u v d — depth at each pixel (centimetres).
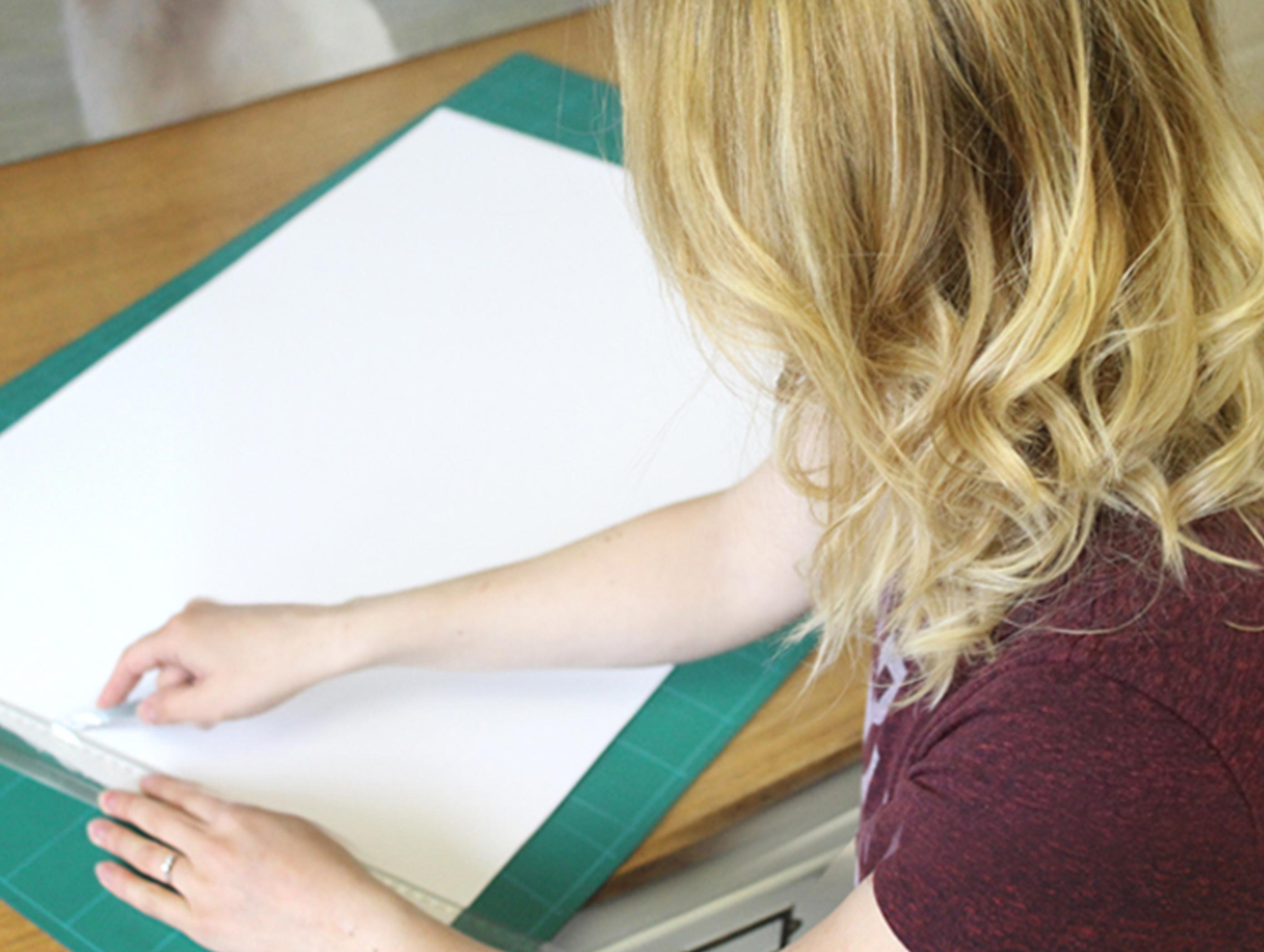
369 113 114
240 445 87
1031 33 41
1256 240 45
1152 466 45
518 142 111
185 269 100
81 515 83
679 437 88
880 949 46
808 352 47
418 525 82
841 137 42
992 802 43
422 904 65
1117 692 42
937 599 49
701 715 74
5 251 101
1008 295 45
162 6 105
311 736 73
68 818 69
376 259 100
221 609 75
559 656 75
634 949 65
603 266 100
